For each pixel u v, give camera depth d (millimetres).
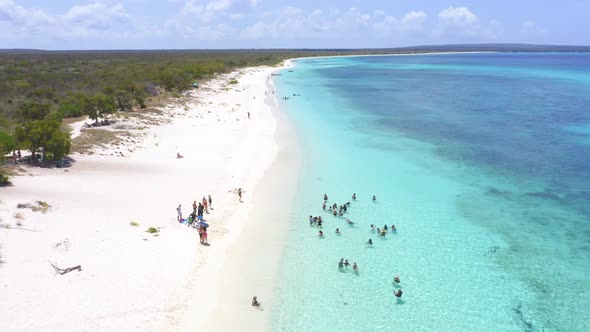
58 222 27266
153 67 135375
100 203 31250
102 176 37031
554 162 46500
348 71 179125
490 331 21000
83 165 39469
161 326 19922
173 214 31141
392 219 32688
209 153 46812
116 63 160625
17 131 37969
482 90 110000
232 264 25750
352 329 20891
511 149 51531
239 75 139500
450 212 34062
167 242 27094
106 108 55094
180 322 20375
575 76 151250
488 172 43344
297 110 76562
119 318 19922
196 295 22438
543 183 40375
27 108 54594
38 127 38281
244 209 33406
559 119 69750
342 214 33250
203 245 27406
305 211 33625
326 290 23828
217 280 24000
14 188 31766
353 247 28453
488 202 36031
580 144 53625
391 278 25125
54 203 29938
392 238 29766
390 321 21531
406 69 194750
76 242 25359
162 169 40594
